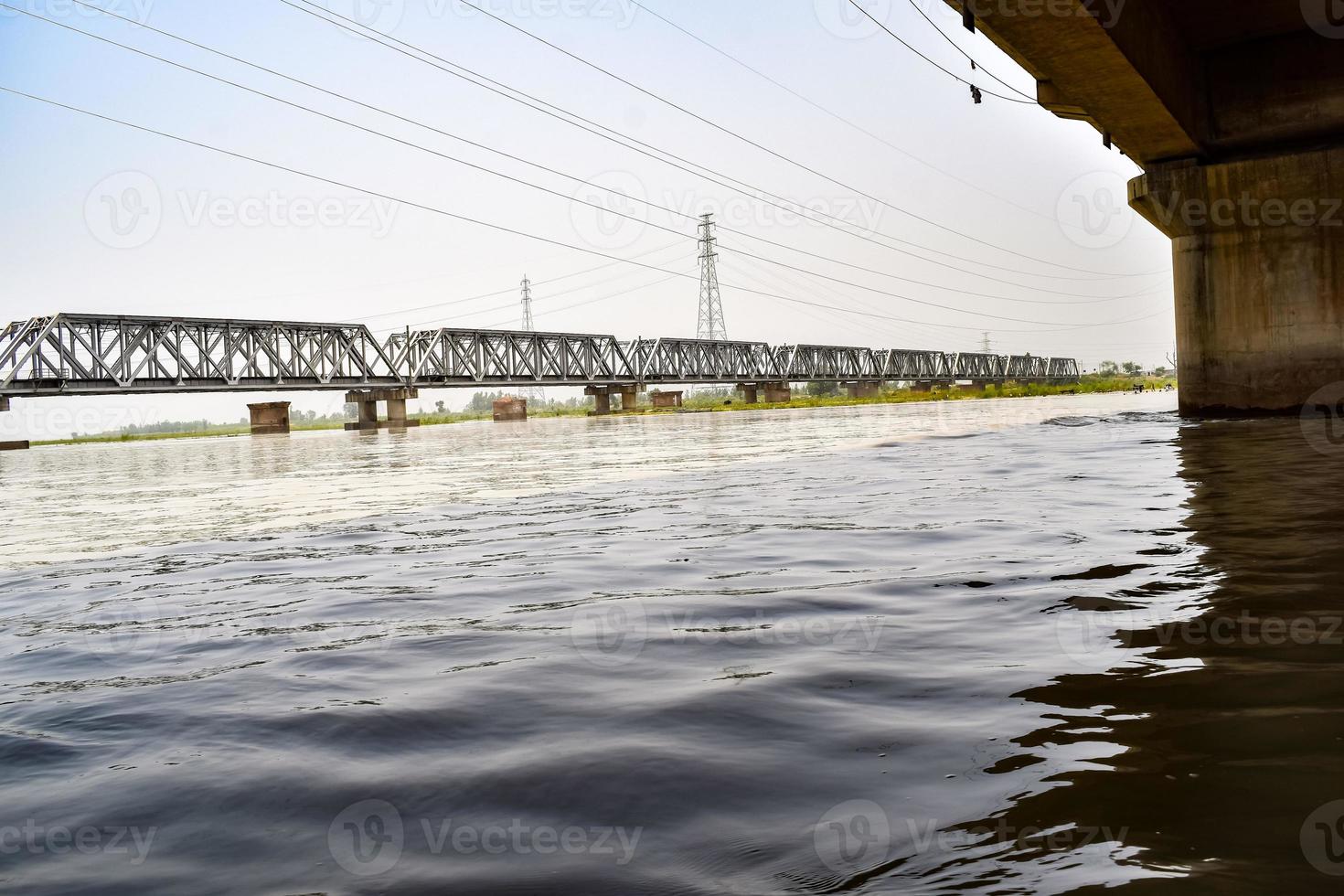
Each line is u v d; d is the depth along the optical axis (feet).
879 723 8.46
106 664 12.11
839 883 5.52
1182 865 5.51
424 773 7.70
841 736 8.17
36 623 15.14
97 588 18.37
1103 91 61.72
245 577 19.02
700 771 7.48
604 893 5.56
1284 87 75.72
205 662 11.96
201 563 21.30
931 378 420.36
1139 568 15.67
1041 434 65.77
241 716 9.45
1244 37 74.74
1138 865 5.54
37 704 10.21
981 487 31.17
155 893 5.77
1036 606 13.12
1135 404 150.51
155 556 22.85
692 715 8.92
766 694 9.51
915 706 8.93
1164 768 7.03
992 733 8.04
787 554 18.95
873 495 30.09
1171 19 68.74
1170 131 72.43
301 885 5.81
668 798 6.97
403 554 21.31
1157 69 63.31
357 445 108.27
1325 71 74.08
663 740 8.25
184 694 10.43
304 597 16.44
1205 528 20.10
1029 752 7.54
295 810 7.03
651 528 24.02
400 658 11.68
